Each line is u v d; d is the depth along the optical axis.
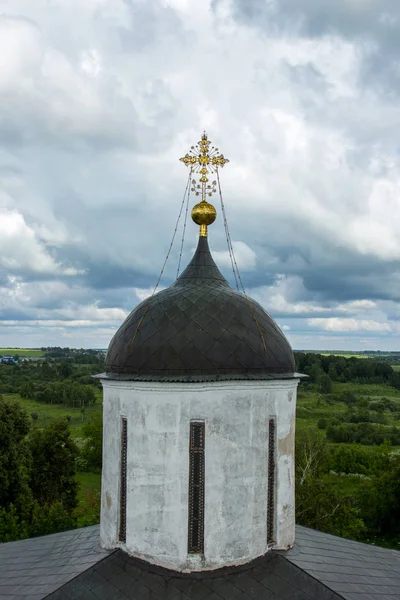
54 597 11.81
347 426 93.06
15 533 31.73
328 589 11.98
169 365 12.66
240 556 12.58
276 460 13.46
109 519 13.51
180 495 12.41
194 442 12.63
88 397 121.94
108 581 12.25
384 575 14.06
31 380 153.25
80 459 77.38
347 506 40.16
